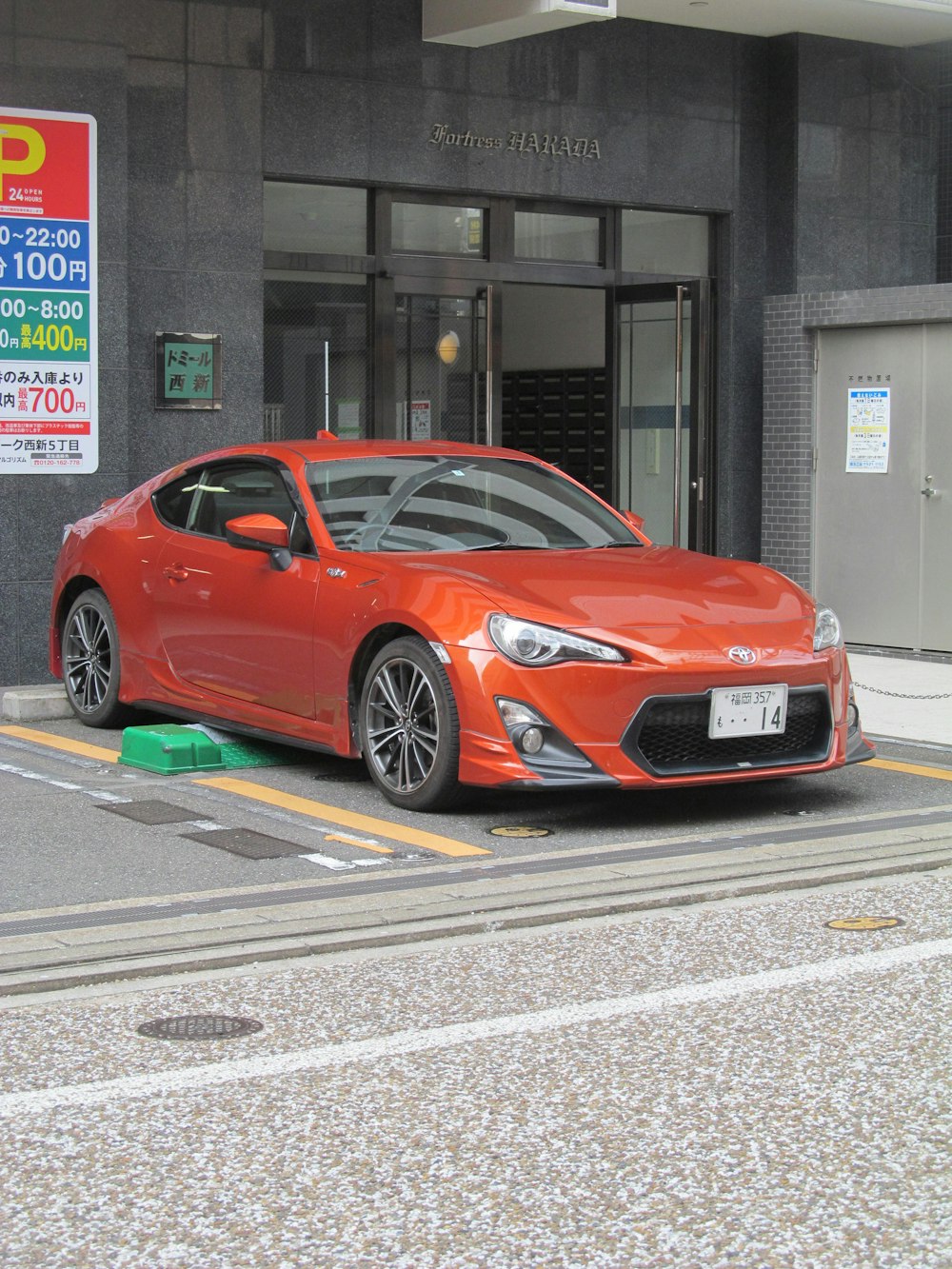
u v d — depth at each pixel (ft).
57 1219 10.77
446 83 39.17
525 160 40.42
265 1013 14.76
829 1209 10.91
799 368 41.39
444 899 18.16
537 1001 15.08
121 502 29.25
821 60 43.62
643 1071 13.37
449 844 20.89
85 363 33.91
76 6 33.24
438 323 40.14
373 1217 10.80
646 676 21.07
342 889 18.60
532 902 18.19
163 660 27.07
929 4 40.40
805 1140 12.02
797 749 22.62
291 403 38.47
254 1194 11.12
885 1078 13.23
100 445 34.24
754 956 16.47
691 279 41.29
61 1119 12.35
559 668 21.02
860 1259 10.25
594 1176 11.40
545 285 41.63
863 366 40.50
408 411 39.81
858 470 40.63
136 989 15.43
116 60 33.71
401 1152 11.78
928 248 46.16
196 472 27.30
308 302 38.52
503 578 22.53
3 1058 13.61
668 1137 12.07
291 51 37.11
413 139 38.81
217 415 36.68
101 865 19.67
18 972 15.66
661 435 42.45
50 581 34.04
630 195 42.04
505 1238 10.52
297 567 24.34
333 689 23.61
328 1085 13.05
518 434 48.67
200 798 23.61
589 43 41.16
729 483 44.04
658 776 21.20
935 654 39.11
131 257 35.55
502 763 21.15
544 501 26.30
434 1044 13.97
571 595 22.20
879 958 16.38
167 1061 13.55
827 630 23.08
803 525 41.55
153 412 35.99
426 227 39.88
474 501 25.67
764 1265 10.18
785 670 21.97
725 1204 10.98
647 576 23.41
